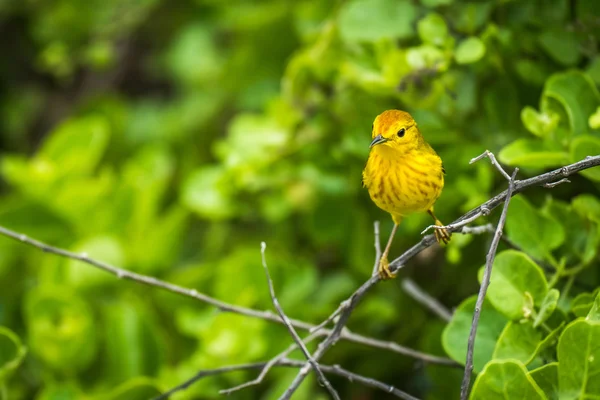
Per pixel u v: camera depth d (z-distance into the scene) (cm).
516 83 436
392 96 439
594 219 425
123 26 471
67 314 444
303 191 447
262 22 462
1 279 456
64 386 439
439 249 443
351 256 448
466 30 435
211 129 471
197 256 466
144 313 445
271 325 443
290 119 445
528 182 416
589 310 420
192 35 492
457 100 435
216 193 450
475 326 414
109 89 544
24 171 453
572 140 425
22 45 570
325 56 443
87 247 448
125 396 436
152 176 462
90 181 454
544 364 420
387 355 446
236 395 441
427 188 424
